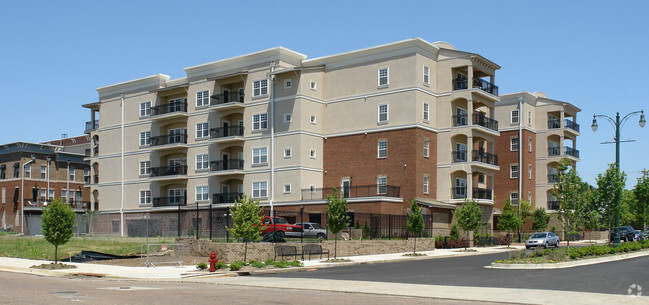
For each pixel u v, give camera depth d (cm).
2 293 1777
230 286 2223
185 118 6400
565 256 3045
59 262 3294
